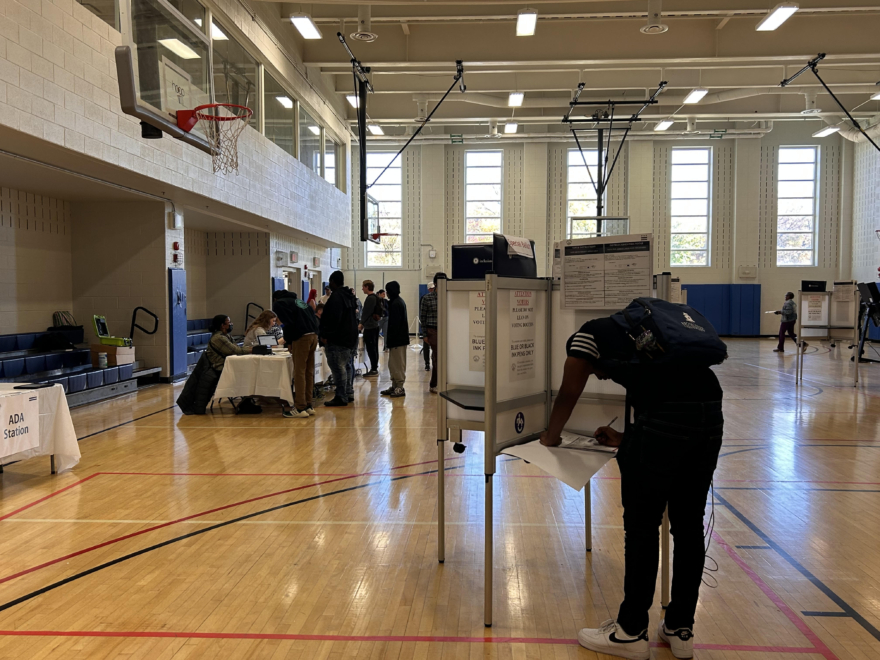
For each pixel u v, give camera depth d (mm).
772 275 18750
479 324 2717
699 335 2027
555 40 11000
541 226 18562
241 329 12641
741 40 10883
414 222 18969
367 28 8555
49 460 4816
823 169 18438
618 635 2121
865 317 8836
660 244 18906
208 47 6551
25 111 5168
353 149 18969
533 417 2703
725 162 18609
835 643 2209
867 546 3102
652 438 2021
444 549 2943
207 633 2273
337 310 7117
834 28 10727
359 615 2408
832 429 5973
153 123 5320
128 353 8195
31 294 8070
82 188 7777
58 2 5629
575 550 3064
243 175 9609
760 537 3225
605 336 2160
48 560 2934
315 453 5031
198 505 3734
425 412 6898
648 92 14938
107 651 2152
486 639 2236
